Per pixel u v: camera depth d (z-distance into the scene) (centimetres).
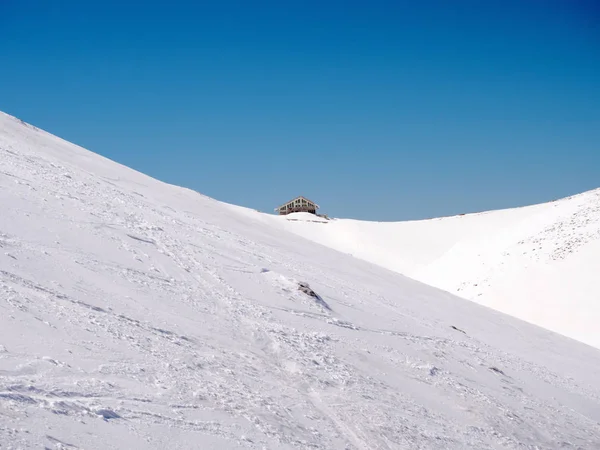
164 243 1798
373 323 1845
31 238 1352
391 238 7938
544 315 3744
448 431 1266
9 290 1017
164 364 995
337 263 2789
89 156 3139
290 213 9181
